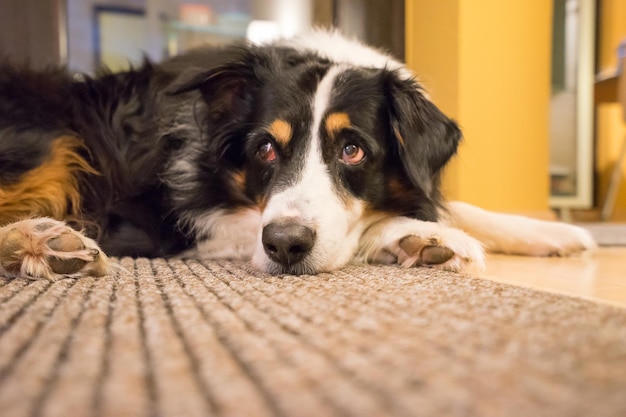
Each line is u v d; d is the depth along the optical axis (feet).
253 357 2.37
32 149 5.97
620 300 3.90
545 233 6.63
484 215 6.80
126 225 6.35
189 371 2.20
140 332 2.76
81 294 3.69
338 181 5.24
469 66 9.77
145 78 6.94
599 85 14.20
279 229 4.70
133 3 12.68
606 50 15.12
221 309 3.25
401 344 2.54
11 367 2.24
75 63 11.87
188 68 6.73
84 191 6.37
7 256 4.39
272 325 2.88
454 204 6.88
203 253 6.18
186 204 6.20
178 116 6.45
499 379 2.12
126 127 6.67
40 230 4.50
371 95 5.46
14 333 2.71
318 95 5.34
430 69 10.36
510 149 10.27
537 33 10.32
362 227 5.57
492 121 10.06
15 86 6.27
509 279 4.89
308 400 1.91
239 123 5.77
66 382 2.08
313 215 4.83
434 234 5.20
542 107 10.58
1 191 5.74
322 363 2.29
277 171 5.25
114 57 12.58
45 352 2.43
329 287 3.96
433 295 3.61
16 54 10.46
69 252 4.41
